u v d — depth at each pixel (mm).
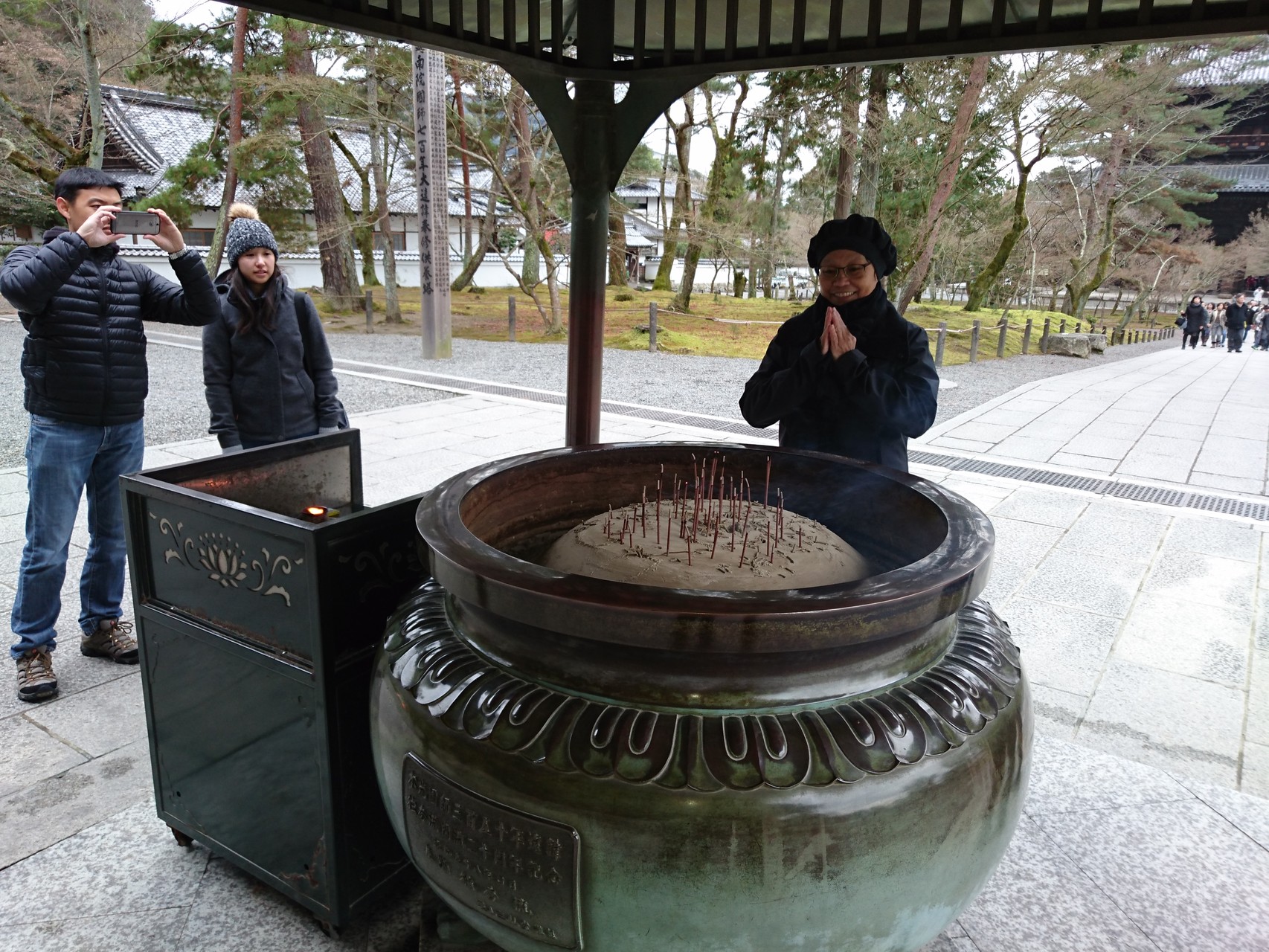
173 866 1967
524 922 1235
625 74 2354
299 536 1537
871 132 11820
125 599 3541
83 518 4492
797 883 1119
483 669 1303
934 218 12125
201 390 9586
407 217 28203
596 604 1096
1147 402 10477
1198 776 2594
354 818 1692
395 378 10820
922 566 1237
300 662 1607
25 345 2635
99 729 2586
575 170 2412
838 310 2178
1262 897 1929
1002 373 13945
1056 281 29266
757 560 1482
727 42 2209
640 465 2037
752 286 26656
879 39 2082
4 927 1757
